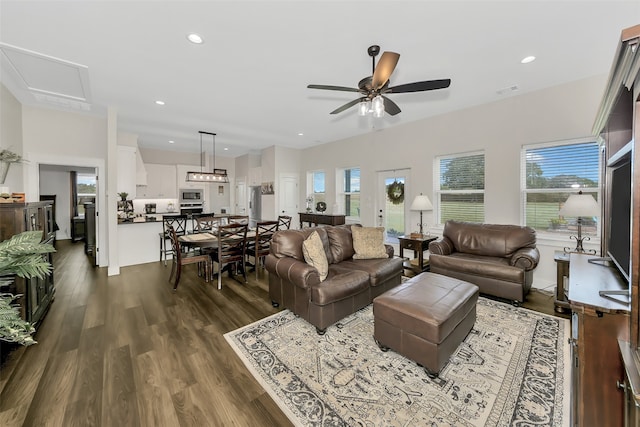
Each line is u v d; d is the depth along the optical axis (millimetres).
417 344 1935
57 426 1468
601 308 1280
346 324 2668
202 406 1624
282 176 7234
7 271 1399
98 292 3500
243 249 4086
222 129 5461
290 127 5312
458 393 1729
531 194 3730
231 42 2406
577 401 1386
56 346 2234
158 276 4207
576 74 3080
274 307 3066
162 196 7645
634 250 1131
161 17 2066
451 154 4484
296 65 2824
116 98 3781
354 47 2486
